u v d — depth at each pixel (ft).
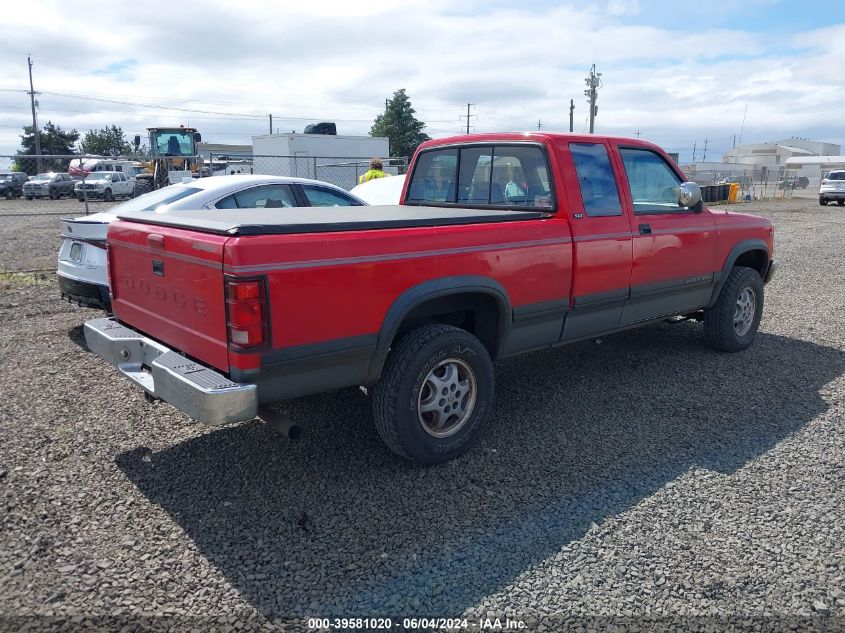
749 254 20.81
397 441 12.17
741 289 19.60
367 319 11.31
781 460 12.97
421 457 12.45
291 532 10.53
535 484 12.10
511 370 18.63
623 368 18.75
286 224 10.55
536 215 14.38
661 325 23.82
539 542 10.27
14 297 28.07
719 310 19.53
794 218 75.46
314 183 24.36
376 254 11.32
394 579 9.38
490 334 13.99
